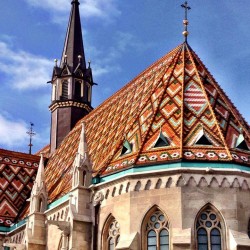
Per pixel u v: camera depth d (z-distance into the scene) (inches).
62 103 3110.2
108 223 1900.8
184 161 1813.5
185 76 2123.5
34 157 2989.7
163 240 1775.3
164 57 2356.1
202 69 2183.8
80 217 1935.3
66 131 3058.6
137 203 1822.1
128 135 2058.3
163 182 1808.6
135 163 1863.9
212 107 2009.1
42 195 2285.9
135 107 2231.8
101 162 2084.2
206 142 1883.6
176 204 1775.3
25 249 2217.0
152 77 2324.1
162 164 1830.7
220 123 1963.6
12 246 2278.5
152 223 1807.3
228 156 1839.3
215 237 1756.9
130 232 1802.4
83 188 1973.4
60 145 2992.1
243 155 1887.3
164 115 1999.3
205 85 2103.8
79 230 1923.0
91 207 1956.2
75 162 2022.6
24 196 2768.2
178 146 1867.6
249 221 1798.7
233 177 1800.0
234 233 1743.4
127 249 1754.4
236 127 2005.4
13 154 2938.0
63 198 2126.0
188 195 1781.5
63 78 3161.9
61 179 2412.6
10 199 2721.5
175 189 1790.1
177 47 2303.2
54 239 2160.4
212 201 1775.3
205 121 1956.2
